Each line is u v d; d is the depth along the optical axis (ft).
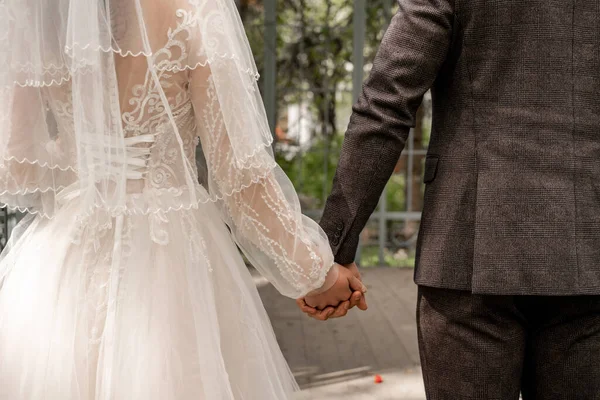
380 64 7.17
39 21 5.92
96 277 6.09
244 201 6.34
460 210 7.02
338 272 7.31
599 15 6.79
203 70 6.06
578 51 6.78
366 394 15.65
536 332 7.18
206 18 6.01
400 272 30.37
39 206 6.51
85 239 6.14
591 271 6.78
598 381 7.00
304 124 32.53
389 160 7.29
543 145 6.79
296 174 32.58
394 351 18.95
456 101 7.09
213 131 6.14
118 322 6.02
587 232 6.81
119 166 6.02
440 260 7.07
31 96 6.10
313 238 6.75
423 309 7.37
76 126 5.91
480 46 6.86
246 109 6.13
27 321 6.18
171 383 6.04
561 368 7.06
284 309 23.58
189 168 6.33
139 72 6.01
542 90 6.79
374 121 7.21
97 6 5.81
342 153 7.44
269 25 31.76
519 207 6.79
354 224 7.46
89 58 5.79
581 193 6.81
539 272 6.74
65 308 6.09
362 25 31.27
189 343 6.13
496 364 7.00
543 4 6.71
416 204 32.17
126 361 5.96
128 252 6.12
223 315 6.48
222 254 6.53
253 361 6.49
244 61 6.23
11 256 6.54
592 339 6.98
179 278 6.21
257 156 6.19
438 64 7.04
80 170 5.95
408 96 7.07
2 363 6.21
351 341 19.88
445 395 7.24
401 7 7.18
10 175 6.20
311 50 32.30
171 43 5.98
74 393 5.98
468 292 7.01
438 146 7.25
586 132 6.84
